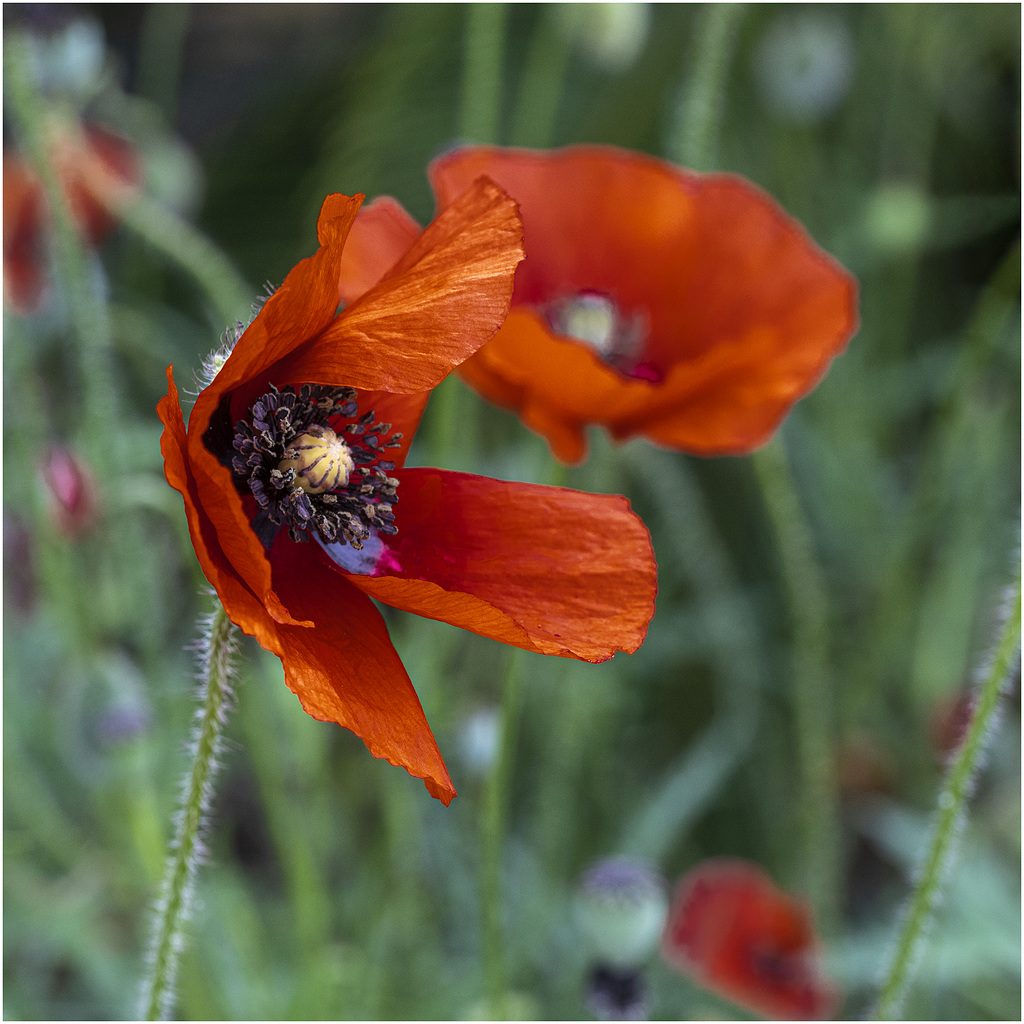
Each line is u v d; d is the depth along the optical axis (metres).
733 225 0.71
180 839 0.60
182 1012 0.76
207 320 1.14
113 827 0.77
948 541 1.09
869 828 1.00
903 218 1.11
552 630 0.59
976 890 0.79
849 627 1.11
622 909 0.72
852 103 1.36
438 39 1.24
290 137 1.39
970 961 0.77
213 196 1.37
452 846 0.86
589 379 0.65
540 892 0.83
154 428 0.84
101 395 0.72
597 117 1.28
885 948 0.82
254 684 0.73
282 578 0.59
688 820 0.95
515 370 0.65
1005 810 0.97
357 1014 0.76
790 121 1.26
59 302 0.79
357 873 0.91
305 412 0.60
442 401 0.73
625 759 1.10
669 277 0.71
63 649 0.77
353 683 0.58
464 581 0.60
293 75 1.44
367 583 0.57
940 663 1.04
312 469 0.59
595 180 0.71
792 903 0.85
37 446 0.74
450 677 0.94
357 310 0.58
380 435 0.60
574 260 0.71
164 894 0.60
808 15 1.35
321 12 1.53
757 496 1.13
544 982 0.90
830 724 1.00
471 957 0.84
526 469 0.85
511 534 0.60
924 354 1.13
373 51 1.35
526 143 0.93
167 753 0.78
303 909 0.74
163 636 0.78
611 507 0.60
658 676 1.14
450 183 0.70
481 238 0.59
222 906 0.75
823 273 0.70
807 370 0.69
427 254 0.59
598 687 0.89
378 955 0.77
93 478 0.72
